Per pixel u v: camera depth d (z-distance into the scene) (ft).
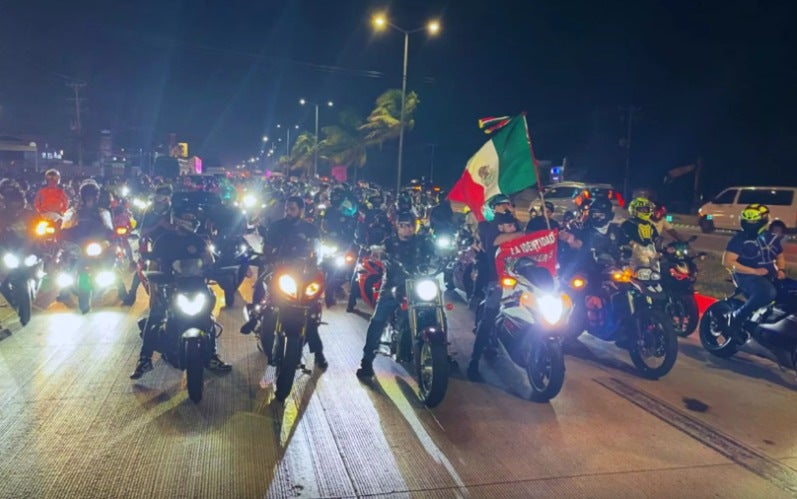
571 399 22.38
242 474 16.31
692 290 31.45
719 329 27.94
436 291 21.89
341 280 40.65
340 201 40.83
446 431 19.36
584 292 27.53
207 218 41.22
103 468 16.38
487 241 24.03
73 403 20.53
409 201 41.45
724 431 19.89
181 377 23.17
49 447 17.44
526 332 22.63
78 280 31.91
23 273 29.14
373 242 39.88
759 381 24.88
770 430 20.06
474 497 15.60
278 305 20.79
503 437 19.06
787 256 64.75
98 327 29.66
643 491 16.08
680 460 17.84
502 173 24.67
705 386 24.12
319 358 24.89
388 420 20.04
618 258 27.61
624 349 29.01
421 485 16.11
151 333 22.80
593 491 16.02
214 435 18.49
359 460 17.31
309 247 22.54
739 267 25.95
